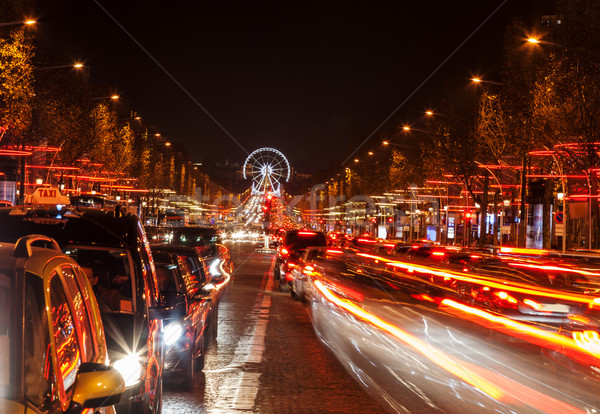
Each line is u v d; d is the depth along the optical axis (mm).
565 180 45562
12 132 44875
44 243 4277
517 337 14344
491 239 75000
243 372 10766
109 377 3381
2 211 6641
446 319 17391
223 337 14555
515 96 46500
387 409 8352
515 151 49156
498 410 8234
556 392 9305
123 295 6273
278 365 11367
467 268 18547
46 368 3285
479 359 11922
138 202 108750
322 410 8305
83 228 6434
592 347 10344
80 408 3277
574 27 36719
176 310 6484
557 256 21625
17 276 3324
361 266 30047
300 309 20094
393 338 14359
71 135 57094
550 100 39875
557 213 44969
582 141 38531
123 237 6387
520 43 45375
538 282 15664
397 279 25953
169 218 112062
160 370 6754
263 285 28797
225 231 147000
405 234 104125
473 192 66188
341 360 11820
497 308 15758
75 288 4086
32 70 43125
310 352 12633
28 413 2996
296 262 23672
